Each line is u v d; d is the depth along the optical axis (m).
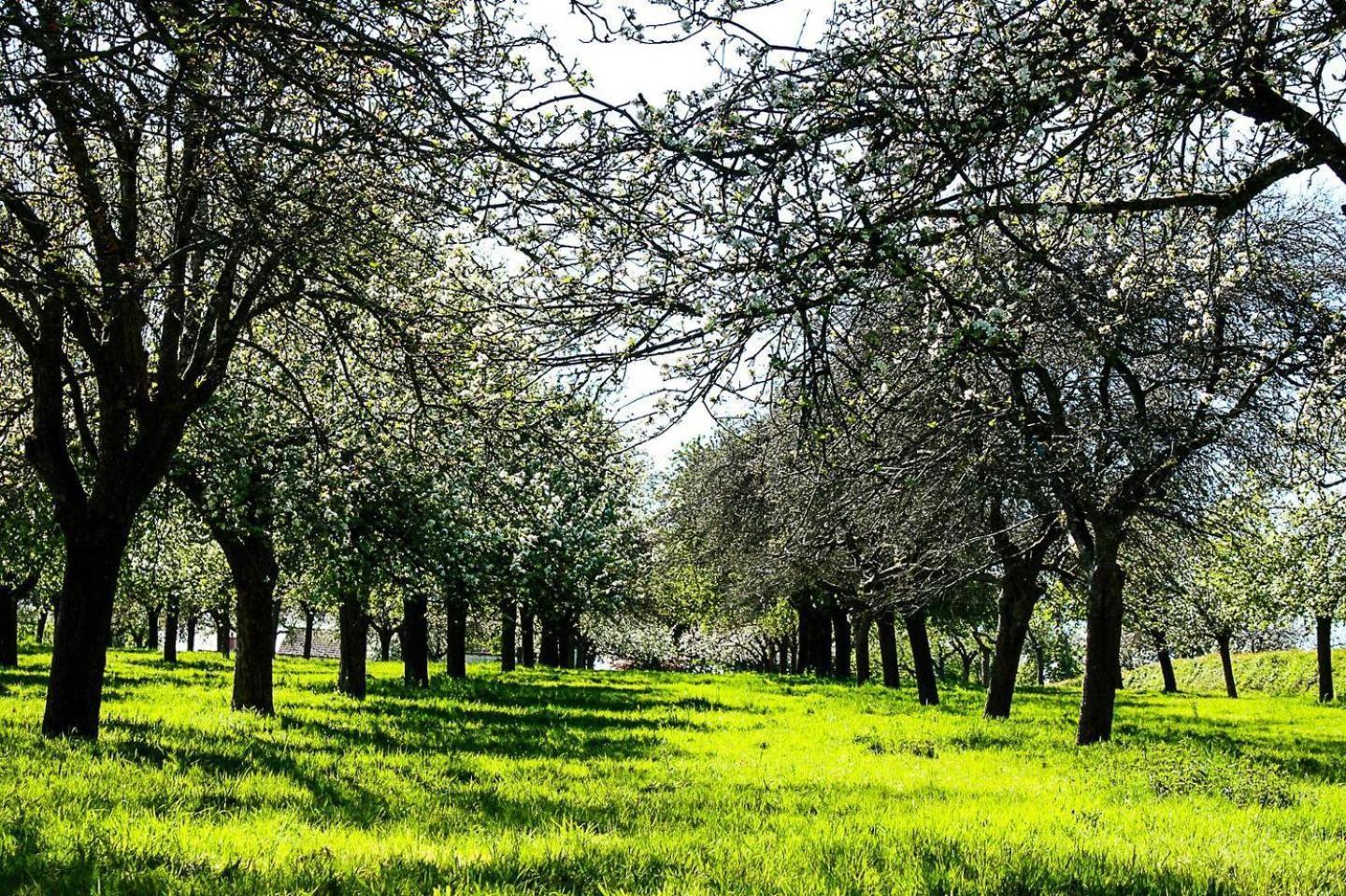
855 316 7.06
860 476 13.12
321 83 6.47
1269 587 40.34
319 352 15.67
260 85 7.54
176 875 6.48
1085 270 8.98
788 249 6.16
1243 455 14.78
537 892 6.52
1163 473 15.59
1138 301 9.30
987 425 12.53
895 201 6.23
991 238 8.04
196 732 13.91
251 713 17.77
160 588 33.94
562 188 6.48
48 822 7.60
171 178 11.02
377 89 7.08
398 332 10.58
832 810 10.10
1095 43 6.50
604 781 11.86
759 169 6.14
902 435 12.11
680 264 6.27
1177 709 31.86
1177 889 7.07
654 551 36.66
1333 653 55.94
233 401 16.50
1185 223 8.33
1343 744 20.05
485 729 17.58
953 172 6.24
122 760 10.57
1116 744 16.86
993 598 33.34
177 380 13.28
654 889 6.71
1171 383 13.33
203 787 9.51
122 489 12.80
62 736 11.82
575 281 6.48
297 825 8.13
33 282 9.12
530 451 11.47
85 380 15.62
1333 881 7.32
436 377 11.02
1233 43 6.33
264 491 16.30
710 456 31.66
